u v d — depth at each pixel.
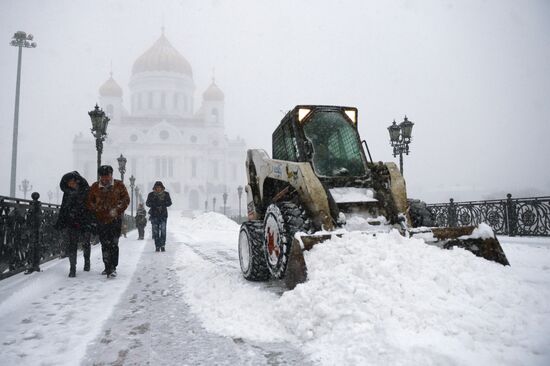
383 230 3.86
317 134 4.66
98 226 5.67
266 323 3.13
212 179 103.75
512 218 10.02
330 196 3.97
